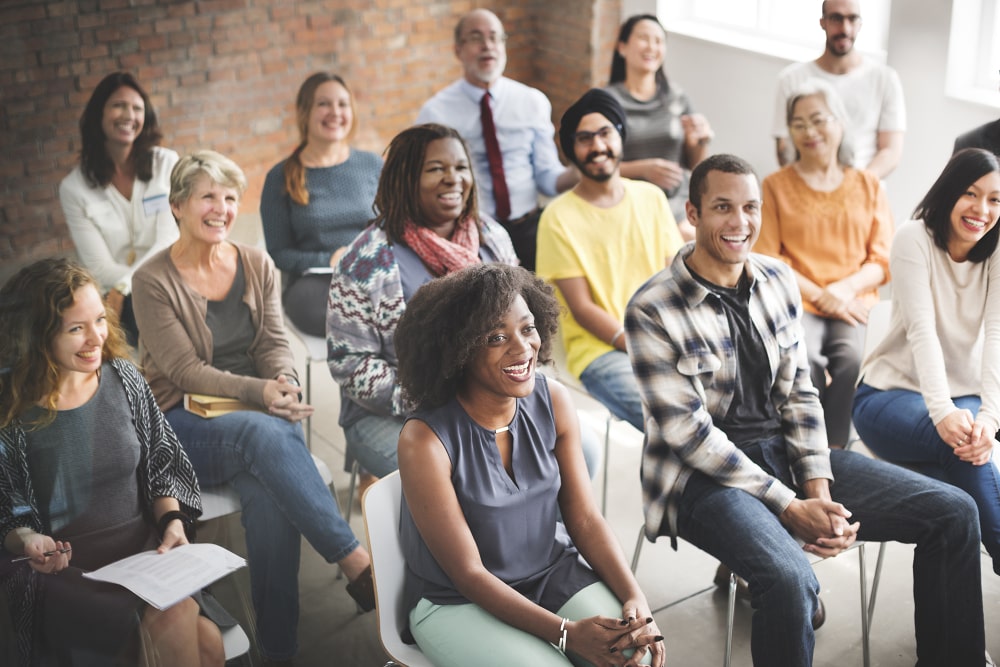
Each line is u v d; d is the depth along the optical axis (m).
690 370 2.10
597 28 3.79
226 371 2.42
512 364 1.76
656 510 2.15
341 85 2.83
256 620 2.22
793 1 3.82
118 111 2.47
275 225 2.85
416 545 1.80
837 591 2.48
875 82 3.32
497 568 1.82
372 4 3.21
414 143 2.40
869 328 2.52
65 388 1.98
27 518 1.96
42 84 2.45
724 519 2.01
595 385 2.68
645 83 3.47
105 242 2.50
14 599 1.95
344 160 2.89
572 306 2.78
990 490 2.23
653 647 1.69
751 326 2.16
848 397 2.90
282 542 2.24
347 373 2.39
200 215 2.35
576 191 2.88
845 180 3.02
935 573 2.06
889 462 2.42
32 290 1.95
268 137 2.98
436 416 1.80
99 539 2.02
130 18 2.59
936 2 3.31
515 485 1.83
